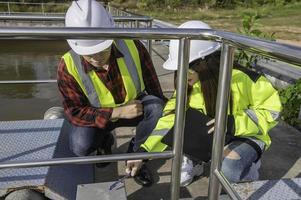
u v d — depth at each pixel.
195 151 1.91
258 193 1.75
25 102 6.11
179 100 1.58
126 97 2.14
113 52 2.01
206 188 2.09
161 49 6.79
